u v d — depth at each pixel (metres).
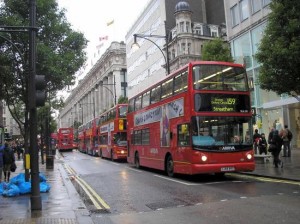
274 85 15.84
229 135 15.61
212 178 17.03
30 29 10.34
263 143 23.42
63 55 19.38
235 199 11.02
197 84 15.56
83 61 20.55
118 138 33.16
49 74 18.61
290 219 8.12
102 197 12.96
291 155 24.77
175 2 60.12
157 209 10.33
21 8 18.16
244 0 33.22
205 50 29.95
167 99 18.41
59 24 19.22
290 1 14.98
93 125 48.19
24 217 9.27
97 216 9.78
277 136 18.42
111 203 11.70
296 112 29.36
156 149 20.14
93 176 20.62
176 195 12.46
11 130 82.38
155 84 20.66
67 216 9.32
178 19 54.19
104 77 103.69
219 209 9.70
